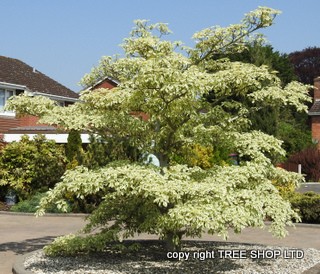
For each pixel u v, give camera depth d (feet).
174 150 32.71
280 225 27.48
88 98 31.94
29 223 53.78
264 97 29.84
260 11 32.30
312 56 201.05
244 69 29.01
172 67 27.30
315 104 132.26
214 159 62.18
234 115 32.45
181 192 25.45
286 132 124.98
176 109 29.22
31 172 66.49
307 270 27.86
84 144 78.54
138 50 34.37
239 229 24.95
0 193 68.23
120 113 30.66
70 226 51.44
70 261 29.91
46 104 32.78
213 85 28.48
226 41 34.30
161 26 35.27
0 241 41.29
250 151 29.71
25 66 113.60
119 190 25.68
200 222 23.98
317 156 113.60
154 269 27.86
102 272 27.09
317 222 52.31
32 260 30.42
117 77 35.40
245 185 29.01
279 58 145.48
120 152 56.49
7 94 95.40
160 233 28.35
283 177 31.04
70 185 26.18
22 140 67.92
